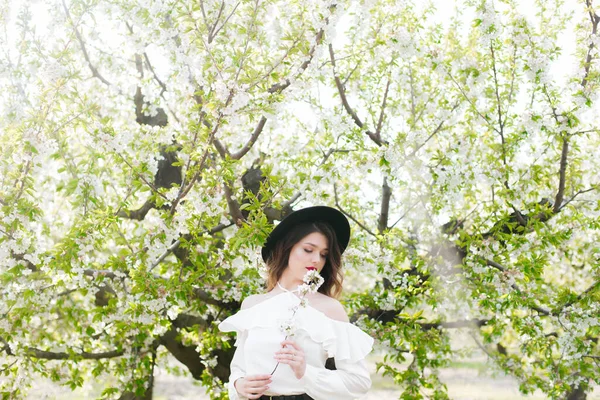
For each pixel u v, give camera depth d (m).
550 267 7.08
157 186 6.10
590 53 5.25
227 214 5.20
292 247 2.85
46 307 5.43
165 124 5.90
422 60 5.55
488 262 5.38
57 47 4.41
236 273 5.55
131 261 4.68
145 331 5.88
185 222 4.54
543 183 5.79
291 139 5.98
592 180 6.29
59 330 6.53
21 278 4.96
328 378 2.39
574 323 5.55
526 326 5.53
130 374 6.35
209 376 6.13
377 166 4.84
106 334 6.39
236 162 4.36
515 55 5.22
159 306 4.82
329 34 4.34
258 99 4.06
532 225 5.25
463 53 5.60
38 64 4.52
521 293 5.30
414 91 5.73
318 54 4.38
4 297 4.93
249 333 2.65
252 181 5.63
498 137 5.62
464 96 5.39
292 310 2.58
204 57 4.14
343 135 5.07
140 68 5.80
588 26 5.30
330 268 2.90
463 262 5.42
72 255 4.22
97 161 4.29
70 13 4.59
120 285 5.36
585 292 5.54
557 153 5.80
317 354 2.53
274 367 2.51
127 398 6.48
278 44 4.60
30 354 5.65
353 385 2.49
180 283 4.73
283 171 5.76
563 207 5.64
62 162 4.95
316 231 2.81
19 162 4.19
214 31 4.50
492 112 5.49
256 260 4.68
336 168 4.75
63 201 6.48
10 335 5.10
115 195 5.89
